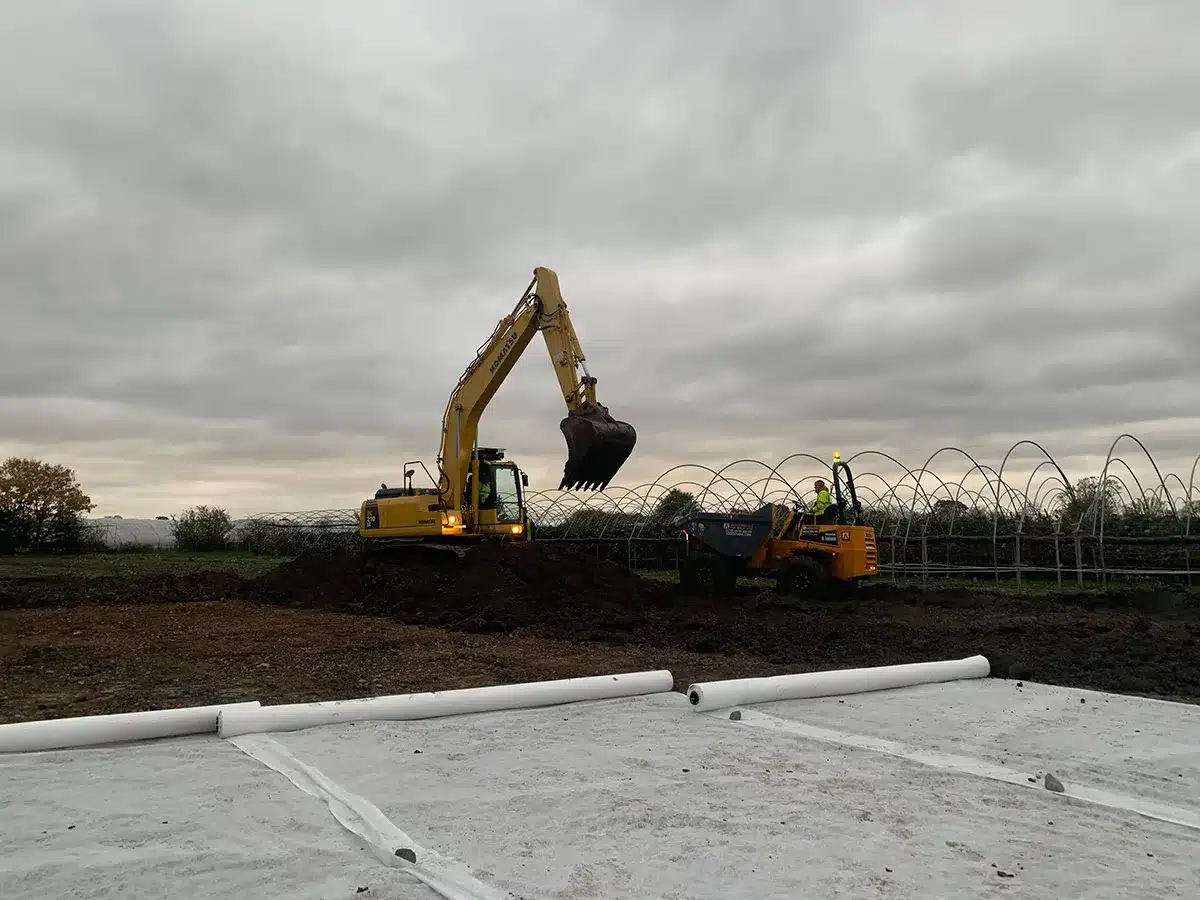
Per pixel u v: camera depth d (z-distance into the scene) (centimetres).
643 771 548
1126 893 371
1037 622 1316
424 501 1794
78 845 410
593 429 1534
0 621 1470
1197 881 385
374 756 577
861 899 363
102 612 1623
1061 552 2197
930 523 2381
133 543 4838
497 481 1880
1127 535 2119
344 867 387
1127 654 1024
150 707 772
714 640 1172
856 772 550
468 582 1564
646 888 371
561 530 2850
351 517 3734
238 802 476
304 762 559
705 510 2356
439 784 516
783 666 988
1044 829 450
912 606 1611
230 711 636
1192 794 513
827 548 1727
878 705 754
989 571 2175
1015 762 577
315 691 843
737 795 500
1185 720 698
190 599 1895
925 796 502
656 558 2656
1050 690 822
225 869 382
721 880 380
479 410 1841
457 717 701
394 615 1509
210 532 4706
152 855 397
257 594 1872
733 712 704
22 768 541
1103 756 592
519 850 412
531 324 1723
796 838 432
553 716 707
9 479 4347
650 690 805
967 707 746
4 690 863
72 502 4456
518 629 1306
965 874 390
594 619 1361
